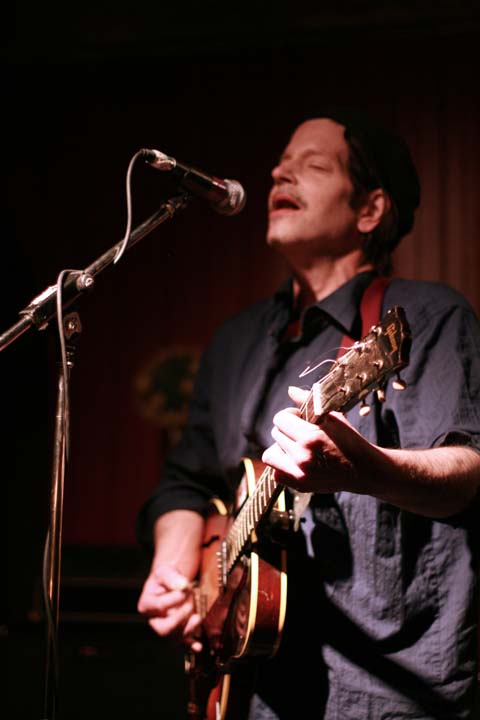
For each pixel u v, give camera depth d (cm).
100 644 449
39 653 456
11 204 621
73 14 596
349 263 209
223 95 596
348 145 210
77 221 612
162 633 207
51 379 609
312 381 193
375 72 566
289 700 171
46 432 608
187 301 596
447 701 161
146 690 393
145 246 605
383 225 212
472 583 165
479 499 161
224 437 215
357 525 170
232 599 182
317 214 204
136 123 609
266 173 584
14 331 158
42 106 625
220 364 227
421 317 180
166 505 230
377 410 175
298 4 568
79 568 507
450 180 546
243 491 190
